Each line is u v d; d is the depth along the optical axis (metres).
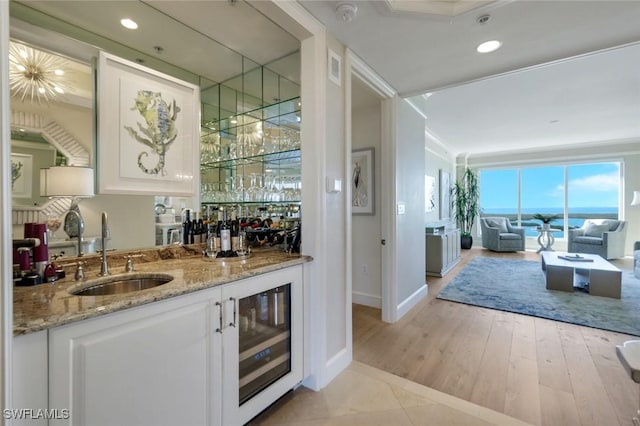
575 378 1.97
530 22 1.81
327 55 1.91
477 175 8.22
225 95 2.22
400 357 2.28
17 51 1.34
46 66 1.42
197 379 1.25
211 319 1.31
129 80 1.67
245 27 1.81
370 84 2.53
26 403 0.84
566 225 7.22
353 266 3.55
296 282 1.78
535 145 7.02
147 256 1.75
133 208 1.71
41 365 0.87
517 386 1.90
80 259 1.49
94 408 0.97
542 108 4.32
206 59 2.08
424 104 3.86
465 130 5.64
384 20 1.80
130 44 1.73
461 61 2.33
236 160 2.31
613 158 6.59
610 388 1.86
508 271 5.05
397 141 3.01
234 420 1.40
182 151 1.92
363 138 3.41
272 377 1.66
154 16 1.66
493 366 2.14
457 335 2.66
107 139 1.57
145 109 1.74
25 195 1.35
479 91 3.66
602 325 2.80
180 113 1.91
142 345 1.08
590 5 1.64
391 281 2.95
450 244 5.34
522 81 3.34
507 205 8.05
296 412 1.67
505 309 3.26
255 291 1.51
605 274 3.62
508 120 4.94
